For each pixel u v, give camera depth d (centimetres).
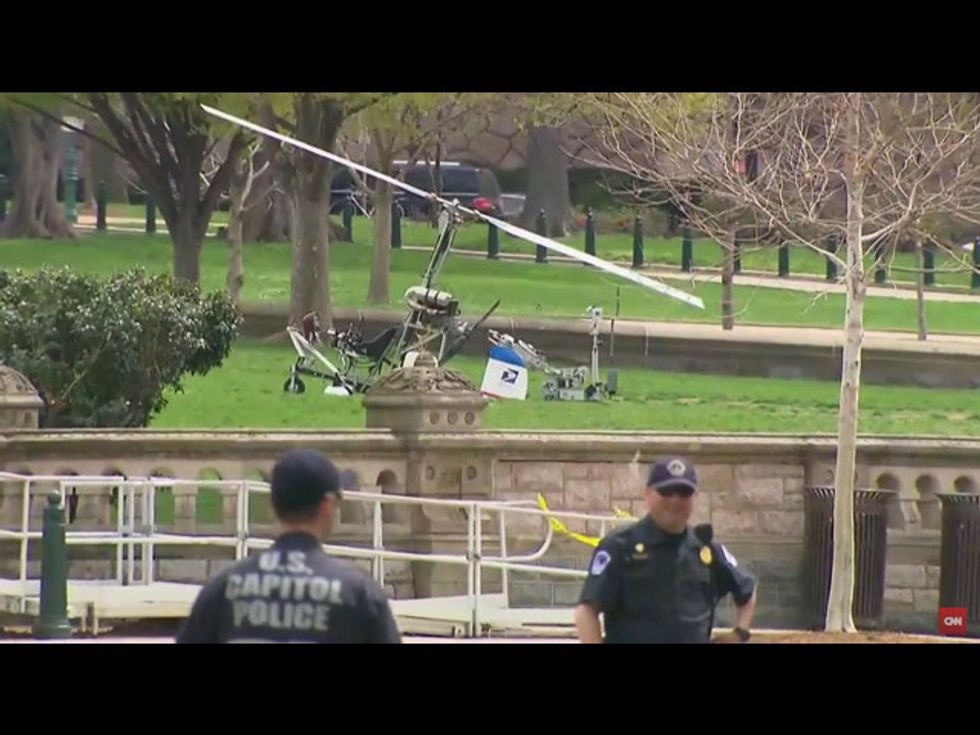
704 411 11131
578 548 7556
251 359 12044
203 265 17500
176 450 7050
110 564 6931
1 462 6869
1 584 6334
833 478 7819
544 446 7500
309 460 2752
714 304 15962
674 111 8612
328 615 2702
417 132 15188
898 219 7856
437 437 7319
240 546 6322
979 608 7531
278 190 18188
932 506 7919
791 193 8175
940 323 15812
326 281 13188
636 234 17725
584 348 13450
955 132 7475
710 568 3309
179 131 13362
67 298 7919
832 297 16425
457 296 15875
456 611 6681
